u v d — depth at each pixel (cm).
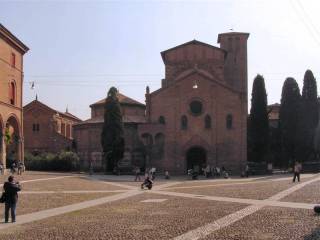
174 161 7356
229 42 8894
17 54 6438
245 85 8844
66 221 2378
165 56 8269
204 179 6150
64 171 7875
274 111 10600
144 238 1844
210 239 1788
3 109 5894
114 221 2327
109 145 7625
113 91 7706
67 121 10444
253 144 7788
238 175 7044
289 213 2447
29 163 8019
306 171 7369
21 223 2350
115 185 4878
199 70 7662
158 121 7456
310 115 8462
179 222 2230
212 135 7362
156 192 4019
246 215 2405
